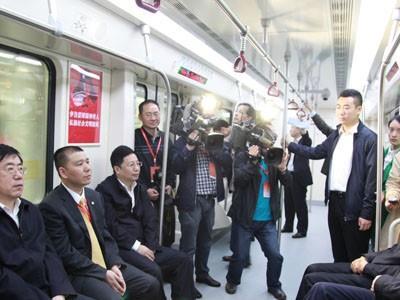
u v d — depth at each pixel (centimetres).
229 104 591
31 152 265
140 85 393
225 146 376
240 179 337
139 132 343
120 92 326
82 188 254
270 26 395
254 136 335
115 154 294
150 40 327
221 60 490
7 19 187
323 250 514
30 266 193
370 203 273
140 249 288
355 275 251
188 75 409
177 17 371
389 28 340
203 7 338
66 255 229
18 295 180
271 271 345
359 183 282
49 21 193
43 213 232
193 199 347
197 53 412
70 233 237
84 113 297
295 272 423
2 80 241
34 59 260
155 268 275
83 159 244
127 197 294
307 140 594
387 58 239
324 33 412
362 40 413
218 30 411
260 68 606
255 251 498
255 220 345
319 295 219
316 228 657
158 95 430
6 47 237
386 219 290
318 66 580
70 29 234
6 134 246
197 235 372
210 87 476
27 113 259
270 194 343
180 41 371
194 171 349
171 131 345
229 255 468
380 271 233
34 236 203
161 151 347
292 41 449
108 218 285
